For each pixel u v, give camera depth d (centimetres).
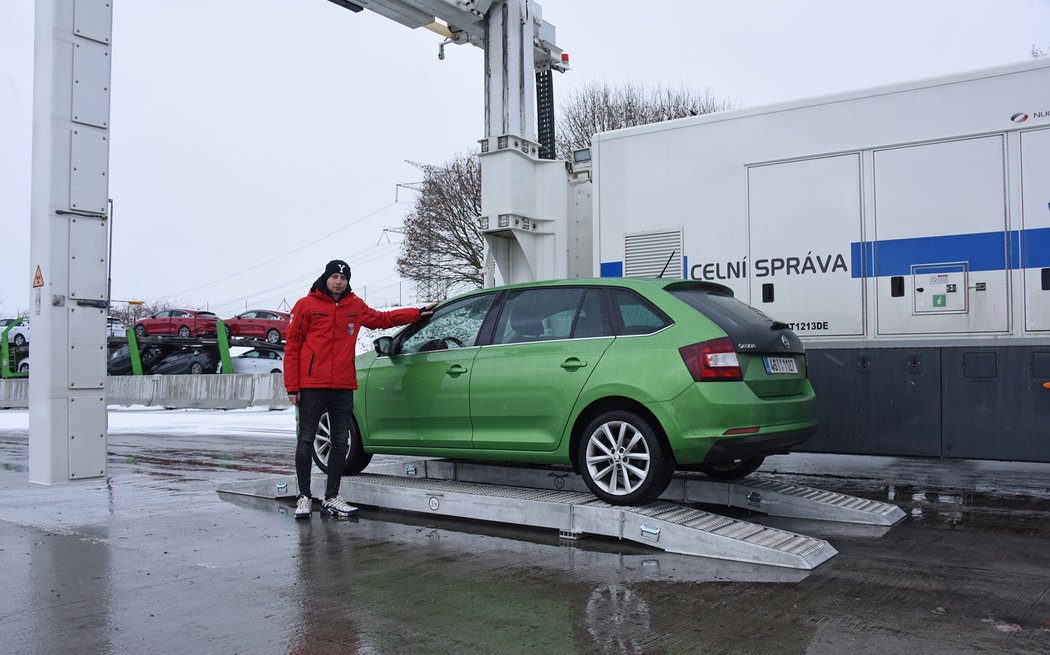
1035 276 642
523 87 934
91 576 479
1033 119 647
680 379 522
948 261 674
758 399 527
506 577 469
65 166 809
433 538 569
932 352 677
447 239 3628
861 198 712
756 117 764
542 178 939
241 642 371
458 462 732
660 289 566
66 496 751
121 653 359
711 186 782
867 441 700
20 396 2697
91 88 829
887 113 704
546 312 609
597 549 532
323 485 703
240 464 1028
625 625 387
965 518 613
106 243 845
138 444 1306
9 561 513
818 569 475
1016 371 645
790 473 857
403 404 668
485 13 924
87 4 825
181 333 3166
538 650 357
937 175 681
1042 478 813
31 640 375
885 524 584
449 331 665
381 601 428
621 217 831
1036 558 496
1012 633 371
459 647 362
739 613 401
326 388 643
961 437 664
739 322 553
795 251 739
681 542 514
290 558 517
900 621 388
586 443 566
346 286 650
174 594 443
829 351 720
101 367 848
